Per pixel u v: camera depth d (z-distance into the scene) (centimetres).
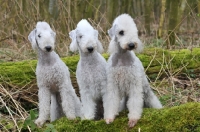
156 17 1353
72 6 831
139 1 1242
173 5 752
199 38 827
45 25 393
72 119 388
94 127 369
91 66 382
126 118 364
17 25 859
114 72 368
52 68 390
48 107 397
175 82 554
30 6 824
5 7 841
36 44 393
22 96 507
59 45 711
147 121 353
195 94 499
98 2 948
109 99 372
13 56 690
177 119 343
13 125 399
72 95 400
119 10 1089
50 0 945
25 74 523
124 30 356
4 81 507
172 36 757
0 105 480
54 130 360
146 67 560
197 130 334
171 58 576
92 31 381
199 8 863
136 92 365
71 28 747
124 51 367
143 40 881
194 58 580
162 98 483
